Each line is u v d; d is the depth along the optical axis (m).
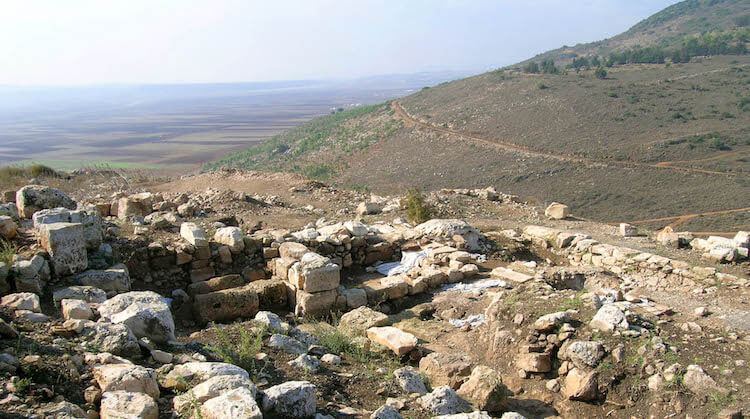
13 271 6.70
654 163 68.75
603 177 67.06
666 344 6.51
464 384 6.16
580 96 101.38
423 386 5.99
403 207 16.91
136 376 4.44
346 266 11.34
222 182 22.25
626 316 7.07
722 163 64.44
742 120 78.19
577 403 6.16
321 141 121.38
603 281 9.80
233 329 7.18
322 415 4.75
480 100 115.25
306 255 9.34
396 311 9.78
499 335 7.36
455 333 8.32
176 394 4.70
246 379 4.77
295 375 5.75
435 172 82.00
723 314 7.87
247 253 10.45
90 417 4.02
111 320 5.95
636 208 56.50
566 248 12.73
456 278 10.79
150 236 10.34
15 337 4.99
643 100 95.38
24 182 21.17
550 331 7.07
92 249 8.45
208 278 9.89
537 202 20.36
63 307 6.02
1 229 8.18
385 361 6.90
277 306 9.30
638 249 12.05
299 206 17.69
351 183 84.56
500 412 5.86
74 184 22.34
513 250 12.52
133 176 25.19
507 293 8.31
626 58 147.38
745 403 5.50
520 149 83.25
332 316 9.01
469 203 18.28
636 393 6.01
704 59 131.75
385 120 121.38
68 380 4.43
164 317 6.13
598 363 6.36
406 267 11.27
